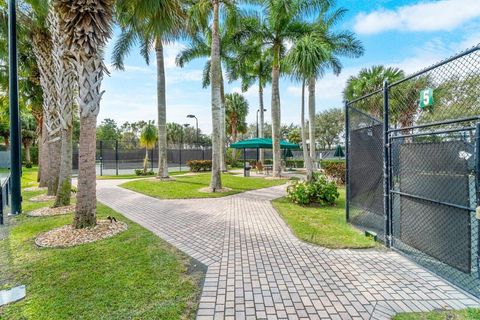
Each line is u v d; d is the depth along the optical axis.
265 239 4.44
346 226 5.13
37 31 7.78
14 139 6.24
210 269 3.28
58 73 6.75
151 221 5.64
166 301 2.55
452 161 2.99
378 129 4.50
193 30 11.92
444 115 3.92
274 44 12.75
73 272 3.15
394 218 4.36
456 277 2.99
